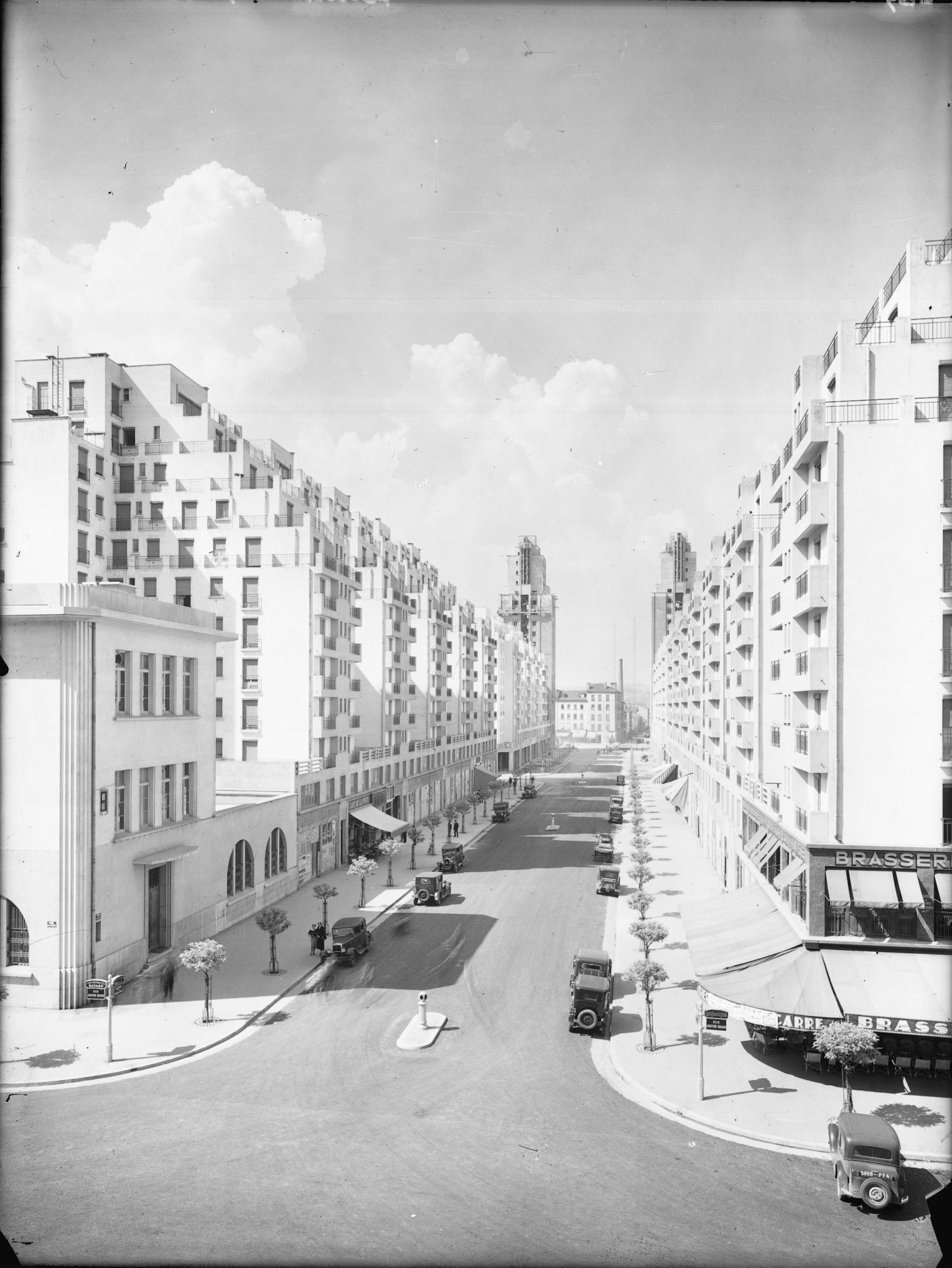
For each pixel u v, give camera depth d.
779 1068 25.30
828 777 27.88
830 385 31.34
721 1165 19.55
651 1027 26.70
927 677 27.52
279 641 57.41
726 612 54.91
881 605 27.77
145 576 60.44
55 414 59.38
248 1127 21.05
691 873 56.81
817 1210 17.67
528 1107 22.48
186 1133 20.67
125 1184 18.23
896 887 26.75
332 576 60.53
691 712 83.44
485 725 122.94
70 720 29.80
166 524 62.50
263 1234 16.30
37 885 29.72
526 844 69.12
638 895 40.66
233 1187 18.12
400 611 80.06
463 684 106.50
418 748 83.75
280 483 69.50
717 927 31.91
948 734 27.30
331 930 40.25
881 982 25.19
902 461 27.77
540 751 180.25
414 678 88.94
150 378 65.38
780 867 35.62
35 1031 27.52
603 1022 28.11
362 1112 22.02
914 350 28.83
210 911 39.66
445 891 48.53
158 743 35.31
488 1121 21.64
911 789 27.42
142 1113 21.83
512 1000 31.28
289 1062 25.33
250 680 57.62
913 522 27.70
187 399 67.81
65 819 29.69
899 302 30.69
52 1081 23.70
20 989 29.72
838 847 27.17
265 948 38.12
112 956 31.52
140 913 33.41
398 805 76.19
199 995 31.25
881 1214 17.56
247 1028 28.27
